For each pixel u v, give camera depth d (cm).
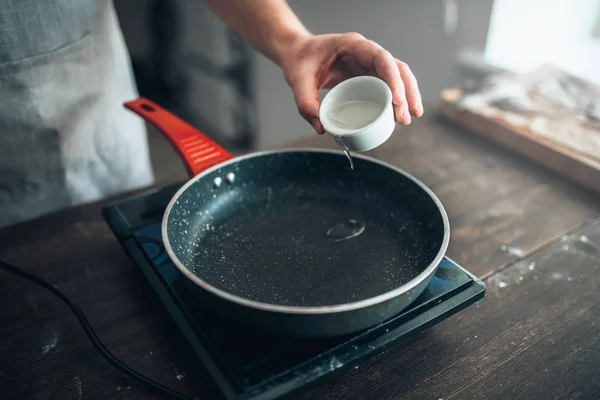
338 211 69
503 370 53
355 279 56
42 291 62
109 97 93
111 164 99
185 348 55
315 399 50
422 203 62
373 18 173
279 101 196
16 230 73
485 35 174
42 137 87
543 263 66
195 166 68
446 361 54
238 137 215
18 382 51
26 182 90
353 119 58
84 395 50
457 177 85
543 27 172
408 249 60
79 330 57
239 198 71
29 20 76
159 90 271
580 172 82
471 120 98
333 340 49
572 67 146
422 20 177
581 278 64
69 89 86
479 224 74
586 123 91
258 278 57
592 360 54
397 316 51
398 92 58
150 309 60
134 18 268
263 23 77
